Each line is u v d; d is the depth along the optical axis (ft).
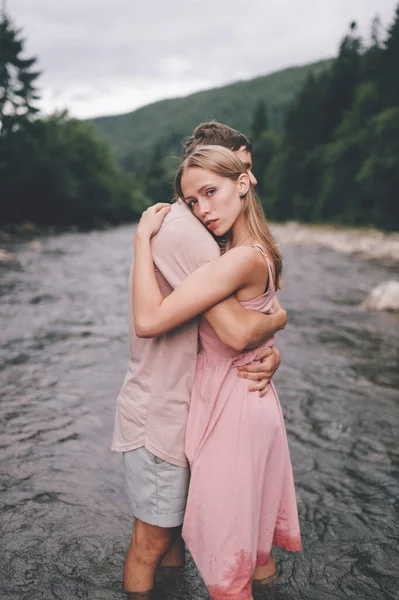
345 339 23.20
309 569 8.16
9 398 14.93
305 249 78.95
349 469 11.39
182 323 6.26
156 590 7.48
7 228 110.73
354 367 18.95
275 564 8.24
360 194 152.15
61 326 24.53
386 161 123.65
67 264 52.54
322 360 19.77
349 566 8.25
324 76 208.13
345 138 160.35
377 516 9.62
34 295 33.12
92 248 75.36
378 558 8.46
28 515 9.30
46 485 10.31
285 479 7.13
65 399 14.94
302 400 15.53
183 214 6.45
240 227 6.75
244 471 6.34
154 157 356.38
